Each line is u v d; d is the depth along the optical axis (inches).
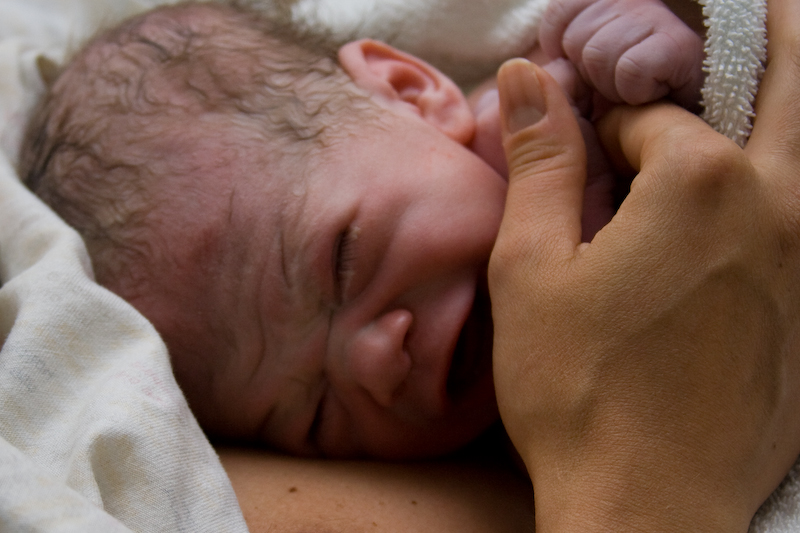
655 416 23.8
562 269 26.1
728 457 23.6
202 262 33.8
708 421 23.7
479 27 43.8
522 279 27.0
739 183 24.4
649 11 30.4
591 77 31.3
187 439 26.0
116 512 23.6
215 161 34.8
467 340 35.0
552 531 24.2
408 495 30.3
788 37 27.7
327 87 37.4
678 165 24.9
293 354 34.3
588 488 24.0
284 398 35.4
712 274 24.1
